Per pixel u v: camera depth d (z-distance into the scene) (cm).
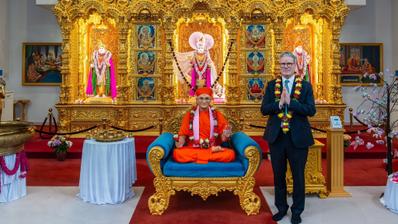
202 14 963
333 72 930
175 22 930
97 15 961
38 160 748
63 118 923
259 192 539
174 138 515
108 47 977
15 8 1153
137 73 946
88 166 498
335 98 932
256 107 934
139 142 852
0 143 475
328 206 479
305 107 406
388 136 531
